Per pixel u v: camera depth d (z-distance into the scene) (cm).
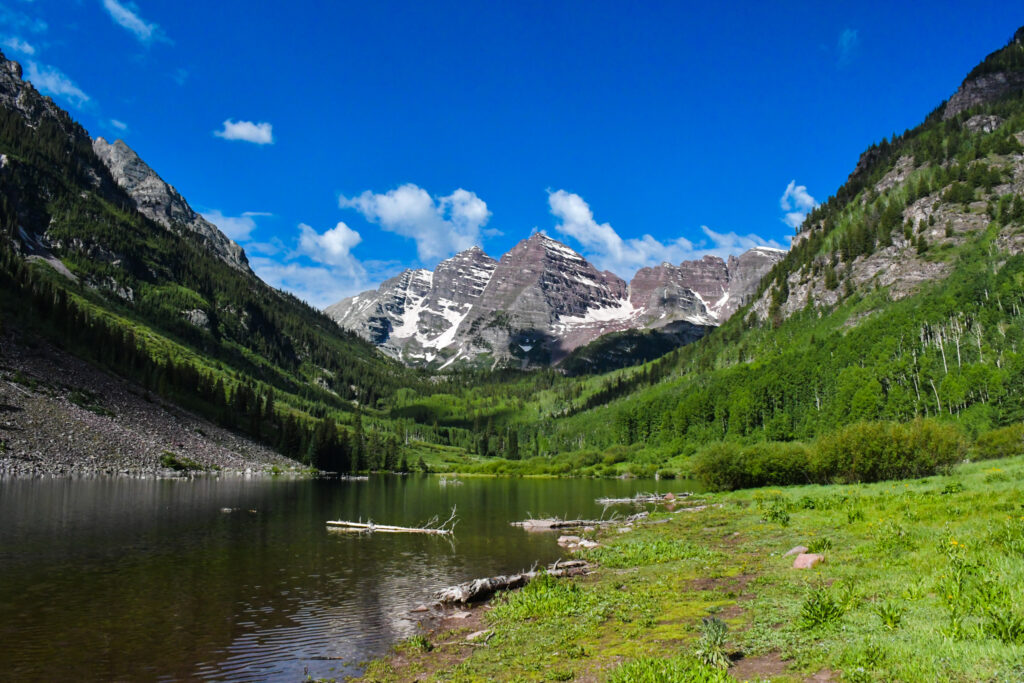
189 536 5116
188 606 3055
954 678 1237
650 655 1825
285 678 2114
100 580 3522
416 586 3578
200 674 2156
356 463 18212
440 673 2014
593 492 11319
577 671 1806
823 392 19588
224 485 10488
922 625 1614
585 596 2908
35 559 4016
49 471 9406
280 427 19238
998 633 1426
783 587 2534
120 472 10525
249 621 2817
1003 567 2023
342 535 5484
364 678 2070
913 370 17238
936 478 6325
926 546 2758
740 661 1623
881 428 7975
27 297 15738
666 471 16162
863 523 3894
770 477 8994
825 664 1483
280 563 4184
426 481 15088
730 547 3984
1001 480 4894
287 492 10012
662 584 3011
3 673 2138
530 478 17225
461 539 5416
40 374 12531
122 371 15825
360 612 2994
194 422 15400
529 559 4444
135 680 2095
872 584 2211
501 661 2036
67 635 2559
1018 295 17388
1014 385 13738
